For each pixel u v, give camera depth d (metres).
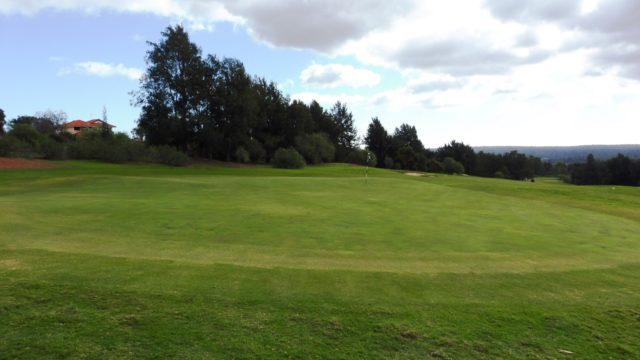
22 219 10.72
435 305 5.73
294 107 74.56
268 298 5.61
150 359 4.14
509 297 6.21
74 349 4.23
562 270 7.88
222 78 59.44
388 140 107.12
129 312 5.00
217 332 4.67
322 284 6.34
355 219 12.81
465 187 30.70
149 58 55.88
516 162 126.81
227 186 22.52
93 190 19.33
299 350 4.45
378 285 6.45
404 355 4.49
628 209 20.75
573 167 107.31
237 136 60.72
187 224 10.84
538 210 17.56
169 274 6.35
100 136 55.94
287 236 9.84
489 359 4.52
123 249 7.95
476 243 9.98
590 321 5.51
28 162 37.66
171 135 55.44
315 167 63.66
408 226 11.98
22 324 4.63
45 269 6.28
